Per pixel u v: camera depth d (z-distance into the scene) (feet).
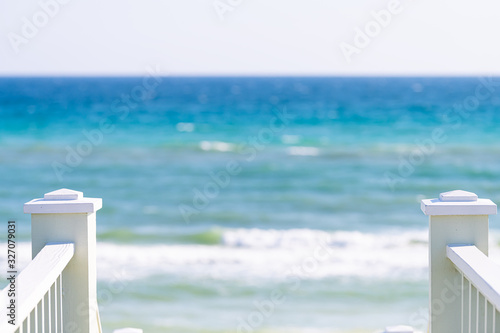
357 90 451.53
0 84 574.56
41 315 13.94
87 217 16.63
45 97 366.22
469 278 14.39
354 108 302.25
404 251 76.48
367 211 109.40
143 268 70.33
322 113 280.72
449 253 16.17
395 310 53.98
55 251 15.57
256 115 273.54
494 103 286.87
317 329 49.44
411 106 306.55
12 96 375.25
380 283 62.18
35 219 16.55
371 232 91.61
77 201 16.51
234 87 511.81
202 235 87.76
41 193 130.93
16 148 187.11
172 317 53.42
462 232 16.58
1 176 147.02
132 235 89.97
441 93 399.24
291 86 531.91
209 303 57.16
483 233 16.55
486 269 13.85
